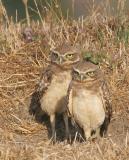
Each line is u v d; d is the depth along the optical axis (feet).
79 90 44.01
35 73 52.80
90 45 55.57
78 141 46.06
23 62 54.03
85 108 44.06
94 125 44.86
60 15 60.23
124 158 41.60
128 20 58.29
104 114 44.62
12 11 73.51
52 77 47.03
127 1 60.29
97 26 58.03
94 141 44.52
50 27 58.08
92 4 63.46
